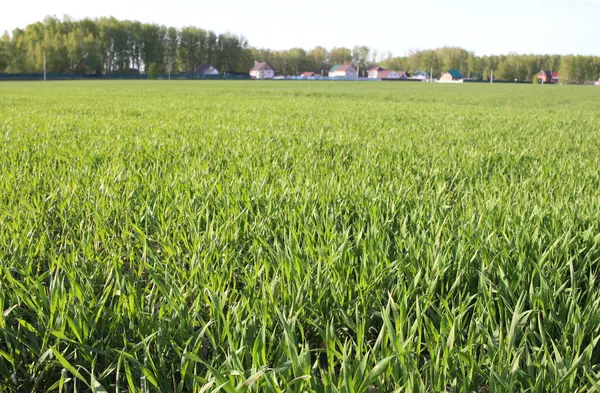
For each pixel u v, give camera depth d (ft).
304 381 5.64
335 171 19.30
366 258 9.20
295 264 8.98
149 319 7.43
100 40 446.60
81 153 22.48
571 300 7.93
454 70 496.64
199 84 239.71
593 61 474.08
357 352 6.19
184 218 12.32
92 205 13.35
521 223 11.38
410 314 7.93
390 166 20.26
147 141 26.91
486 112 67.41
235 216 12.32
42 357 6.53
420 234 11.01
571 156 25.45
